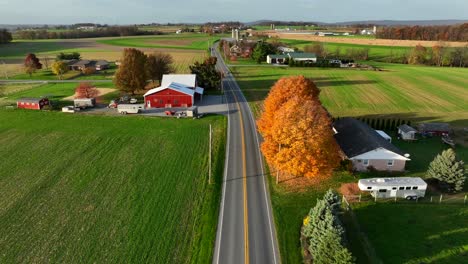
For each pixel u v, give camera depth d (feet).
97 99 312.71
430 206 141.28
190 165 177.99
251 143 208.23
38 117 258.78
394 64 588.50
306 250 114.52
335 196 123.75
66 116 261.24
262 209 140.05
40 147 201.26
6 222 131.75
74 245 118.93
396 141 218.79
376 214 135.95
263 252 115.55
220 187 157.17
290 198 148.05
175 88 285.23
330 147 149.07
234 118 256.73
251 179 164.45
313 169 143.74
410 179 150.30
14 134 222.07
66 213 137.18
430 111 286.87
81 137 216.74
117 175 167.63
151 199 146.61
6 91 346.54
